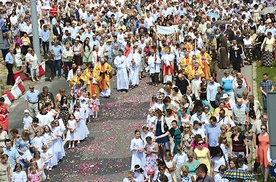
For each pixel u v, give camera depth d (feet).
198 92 173.99
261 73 213.87
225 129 133.90
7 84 219.82
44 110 163.84
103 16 270.26
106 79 200.13
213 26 256.93
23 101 203.41
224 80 170.50
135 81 211.41
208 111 147.43
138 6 294.25
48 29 262.67
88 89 197.06
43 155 146.92
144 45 224.33
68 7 276.82
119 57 206.69
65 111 167.94
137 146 143.02
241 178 115.65
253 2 295.89
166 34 240.32
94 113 185.16
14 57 225.56
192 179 118.83
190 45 212.84
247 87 173.68
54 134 153.07
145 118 181.27
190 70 189.67
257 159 133.49
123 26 248.93
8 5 276.82
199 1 320.09
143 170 138.21
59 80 223.10
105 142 165.48
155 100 160.86
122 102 196.13
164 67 209.26
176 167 129.59
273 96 67.15
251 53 228.63
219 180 120.47
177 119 145.79
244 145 133.90
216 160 129.80
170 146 146.20
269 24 230.07
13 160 140.67
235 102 167.32
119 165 151.23
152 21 265.34
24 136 144.46
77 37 228.63
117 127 175.52
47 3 285.23
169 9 287.89
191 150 124.77
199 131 137.69
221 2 307.58
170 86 162.91
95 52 220.64
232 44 213.87
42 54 256.32
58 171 150.20
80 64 222.69
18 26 258.98
